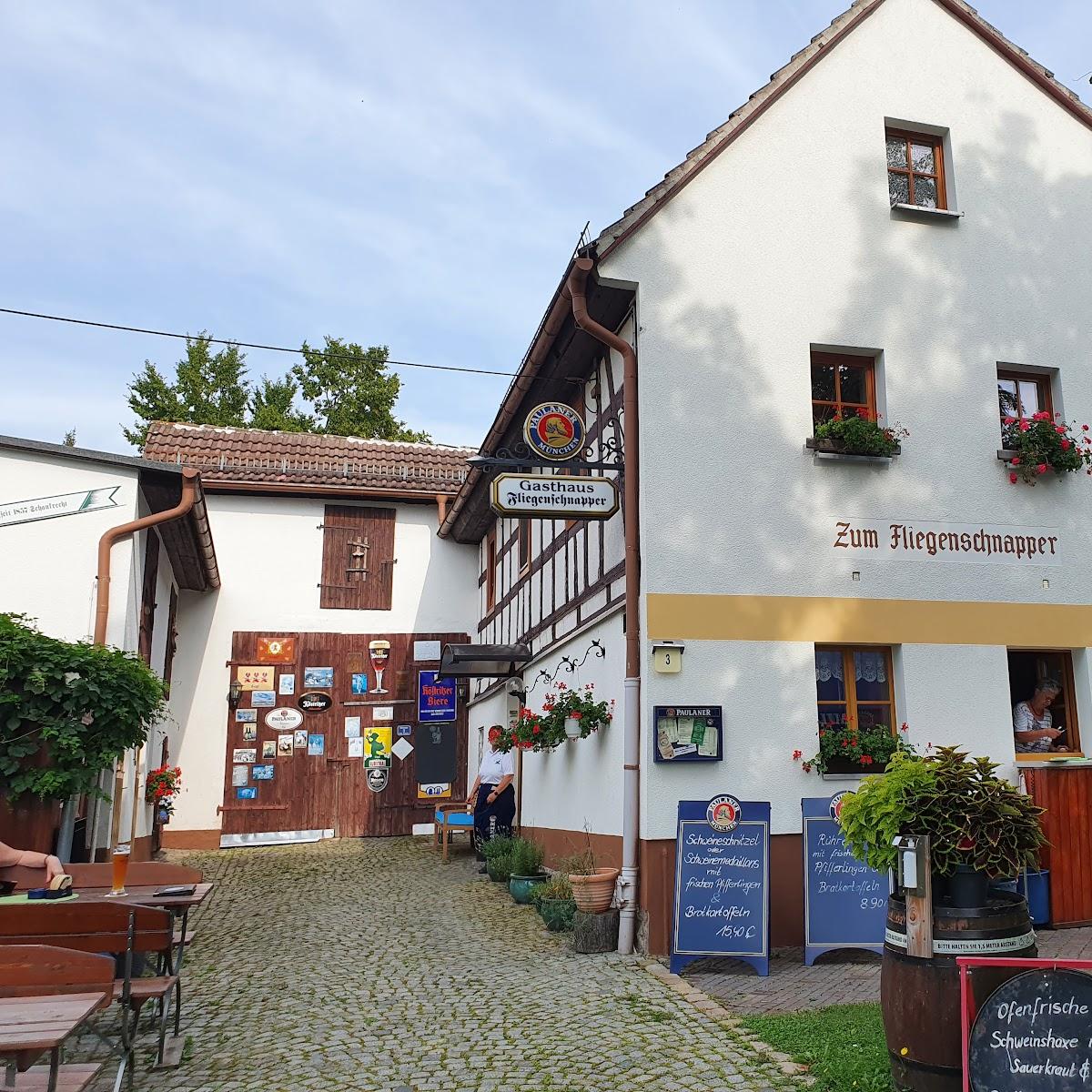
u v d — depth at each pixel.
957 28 10.09
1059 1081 3.67
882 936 7.41
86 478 9.70
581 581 10.30
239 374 34.12
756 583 8.40
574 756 10.28
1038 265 9.90
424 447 19.47
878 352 9.22
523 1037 5.74
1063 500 9.45
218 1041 5.82
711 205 8.94
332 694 16.78
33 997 3.92
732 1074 4.95
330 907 10.20
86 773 7.69
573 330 9.39
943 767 4.59
